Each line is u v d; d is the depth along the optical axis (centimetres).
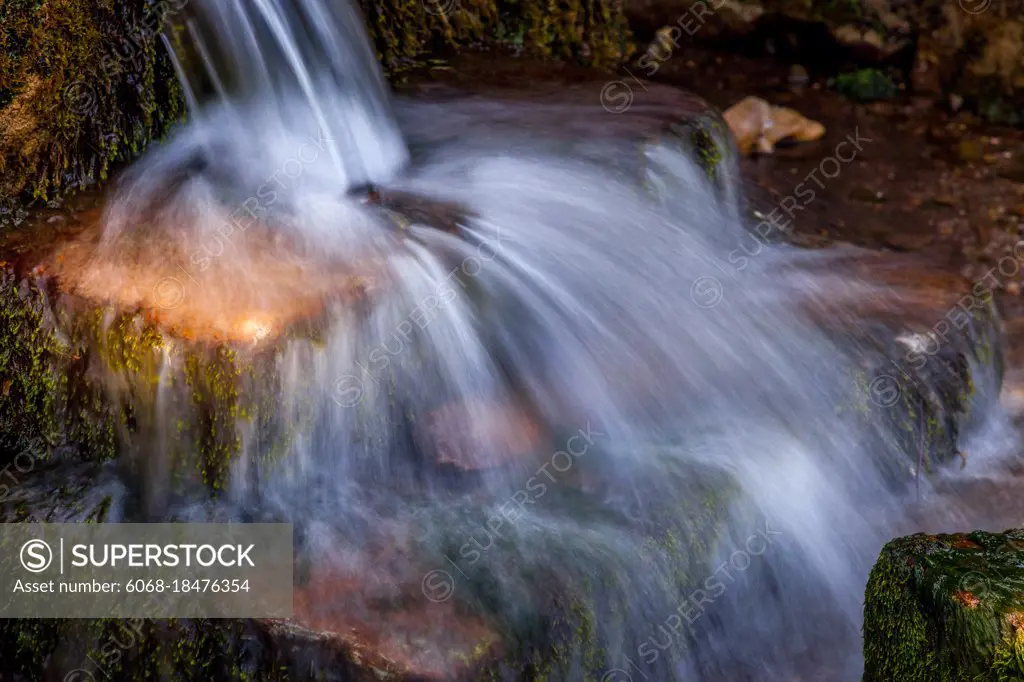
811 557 376
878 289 478
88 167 438
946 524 399
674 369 415
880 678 301
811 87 742
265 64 460
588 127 527
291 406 356
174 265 386
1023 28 700
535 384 401
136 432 360
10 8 407
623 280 439
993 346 459
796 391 411
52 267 380
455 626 304
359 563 327
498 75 598
